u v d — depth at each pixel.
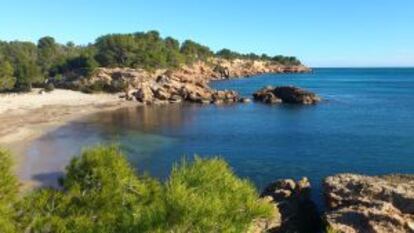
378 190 30.22
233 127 80.50
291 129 78.19
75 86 140.25
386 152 59.06
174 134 73.25
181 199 6.94
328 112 99.81
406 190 30.47
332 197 30.75
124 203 10.38
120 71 149.00
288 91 118.94
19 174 46.28
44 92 128.25
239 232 7.11
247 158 56.91
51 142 64.19
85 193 11.07
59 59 197.50
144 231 7.06
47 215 10.23
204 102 117.38
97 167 11.38
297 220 30.11
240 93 148.88
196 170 7.84
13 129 72.81
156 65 179.00
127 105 111.06
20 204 10.69
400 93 153.88
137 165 52.75
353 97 137.25
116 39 182.75
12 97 114.06
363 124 82.75
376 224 25.16
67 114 92.69
